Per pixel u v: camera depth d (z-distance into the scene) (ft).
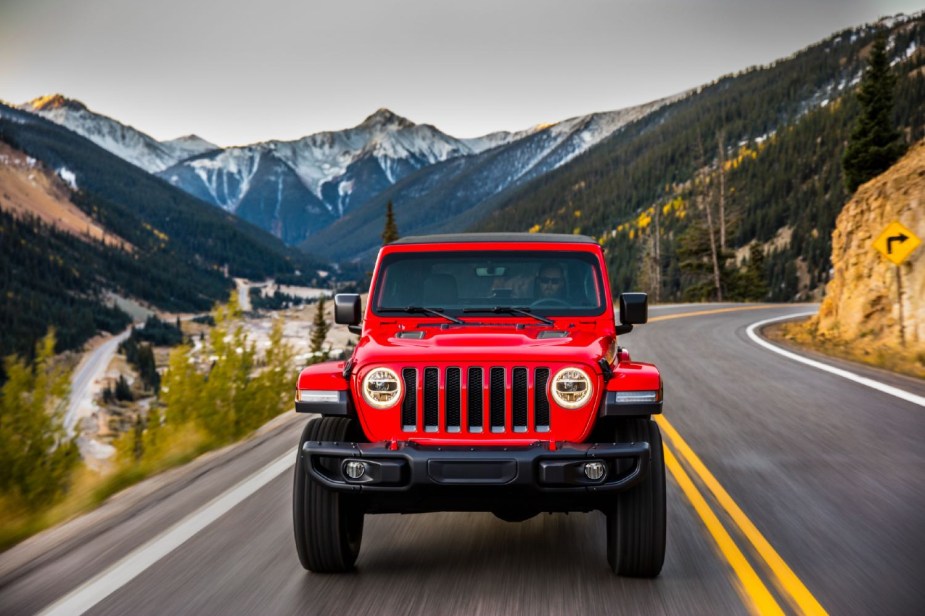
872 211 76.13
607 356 16.21
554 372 15.12
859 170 173.47
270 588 15.38
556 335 17.29
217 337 37.99
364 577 15.99
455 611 14.07
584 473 14.38
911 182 72.49
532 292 19.48
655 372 15.64
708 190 253.03
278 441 31.65
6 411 25.75
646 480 15.12
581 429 15.12
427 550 17.76
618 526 15.17
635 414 15.14
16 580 16.33
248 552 17.60
